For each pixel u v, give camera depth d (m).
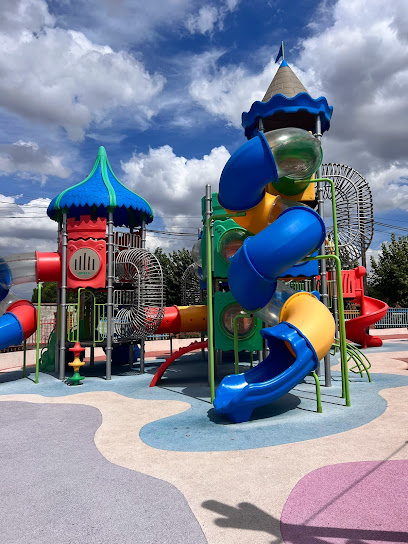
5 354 16.33
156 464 5.26
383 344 21.08
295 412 7.71
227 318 10.22
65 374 13.82
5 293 13.29
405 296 33.88
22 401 9.62
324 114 11.12
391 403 8.12
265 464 5.07
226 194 8.04
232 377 8.12
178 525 3.69
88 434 6.77
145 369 14.57
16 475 5.04
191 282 18.23
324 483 4.41
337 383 10.78
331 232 16.52
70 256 12.79
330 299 18.58
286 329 7.40
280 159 7.91
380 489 4.20
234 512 3.88
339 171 16.94
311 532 3.46
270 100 10.80
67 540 3.50
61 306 12.90
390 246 35.69
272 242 7.23
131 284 14.28
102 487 4.59
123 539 3.49
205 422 7.28
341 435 6.12
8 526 3.78
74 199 12.75
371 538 3.33
